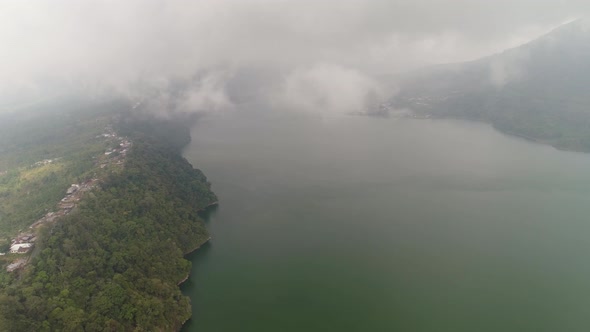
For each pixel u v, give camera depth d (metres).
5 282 109.19
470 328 119.38
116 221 144.62
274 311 129.12
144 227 149.38
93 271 117.12
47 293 105.50
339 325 122.00
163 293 123.44
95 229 135.62
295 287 141.50
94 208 147.75
